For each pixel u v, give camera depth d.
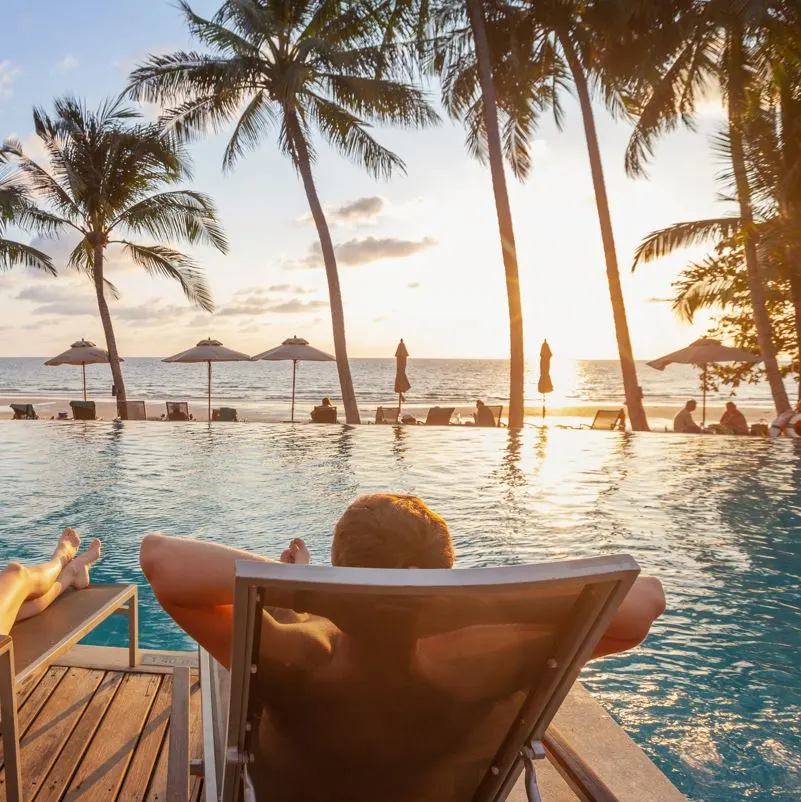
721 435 14.37
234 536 6.99
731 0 14.48
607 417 18.16
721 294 18.67
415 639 1.09
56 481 9.63
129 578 5.77
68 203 21.16
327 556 6.39
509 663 1.16
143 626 4.79
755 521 7.48
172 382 78.25
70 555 3.10
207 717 1.83
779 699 3.71
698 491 8.97
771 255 15.48
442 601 1.04
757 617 4.85
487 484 9.49
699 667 4.10
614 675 4.00
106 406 34.94
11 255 20.42
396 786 1.27
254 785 1.26
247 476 10.02
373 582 0.99
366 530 1.18
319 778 1.24
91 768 2.50
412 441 13.61
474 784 1.34
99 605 2.89
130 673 3.24
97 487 9.24
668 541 6.74
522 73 17.48
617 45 16.94
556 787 2.21
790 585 5.49
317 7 18.64
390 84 18.23
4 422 16.53
